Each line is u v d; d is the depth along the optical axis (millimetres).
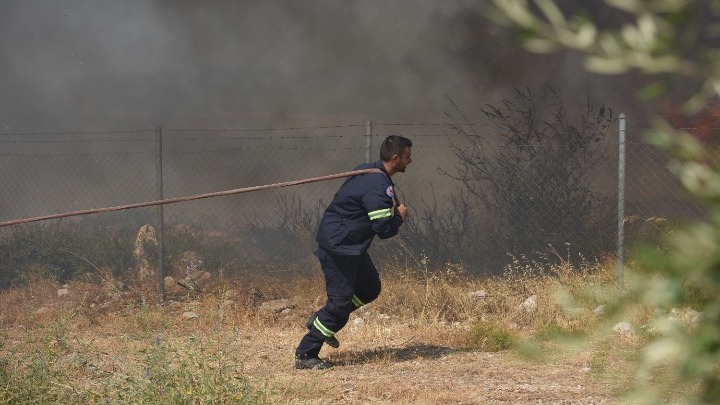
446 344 14188
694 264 1782
